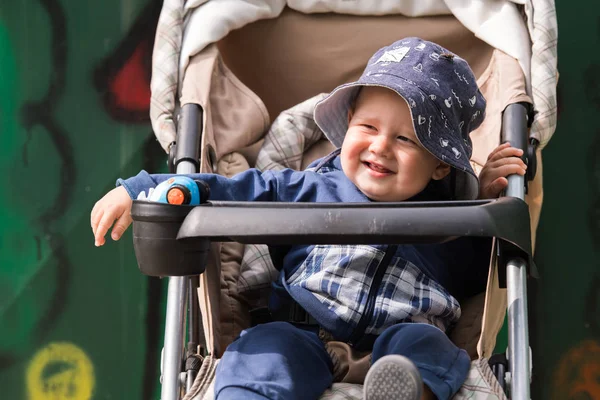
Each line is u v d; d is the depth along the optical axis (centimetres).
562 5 374
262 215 177
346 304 209
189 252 186
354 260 213
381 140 210
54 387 378
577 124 373
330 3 290
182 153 241
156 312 377
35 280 378
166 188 185
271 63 291
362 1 290
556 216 372
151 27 384
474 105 223
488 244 231
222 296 243
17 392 378
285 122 275
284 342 197
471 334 225
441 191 230
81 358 378
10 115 380
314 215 175
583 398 367
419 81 211
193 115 251
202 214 180
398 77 211
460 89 219
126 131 382
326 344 211
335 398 193
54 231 379
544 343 370
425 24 287
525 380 190
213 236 178
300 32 291
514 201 193
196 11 281
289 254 225
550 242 372
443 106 212
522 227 191
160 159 382
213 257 234
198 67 268
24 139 380
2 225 378
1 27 380
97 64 383
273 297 226
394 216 174
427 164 214
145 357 377
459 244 231
